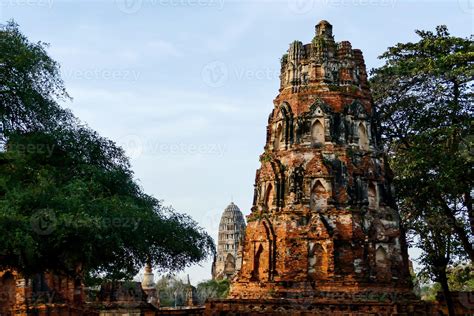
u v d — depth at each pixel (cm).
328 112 4759
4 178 2698
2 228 2469
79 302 5675
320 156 4650
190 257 3466
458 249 4997
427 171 4766
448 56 4703
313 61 4962
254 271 4634
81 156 3078
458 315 4925
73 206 2639
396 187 4997
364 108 4878
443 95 4972
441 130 4659
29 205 2605
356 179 4647
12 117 3011
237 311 4338
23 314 4950
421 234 5041
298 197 4612
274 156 4891
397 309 4144
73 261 2925
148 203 3284
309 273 4422
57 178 2917
